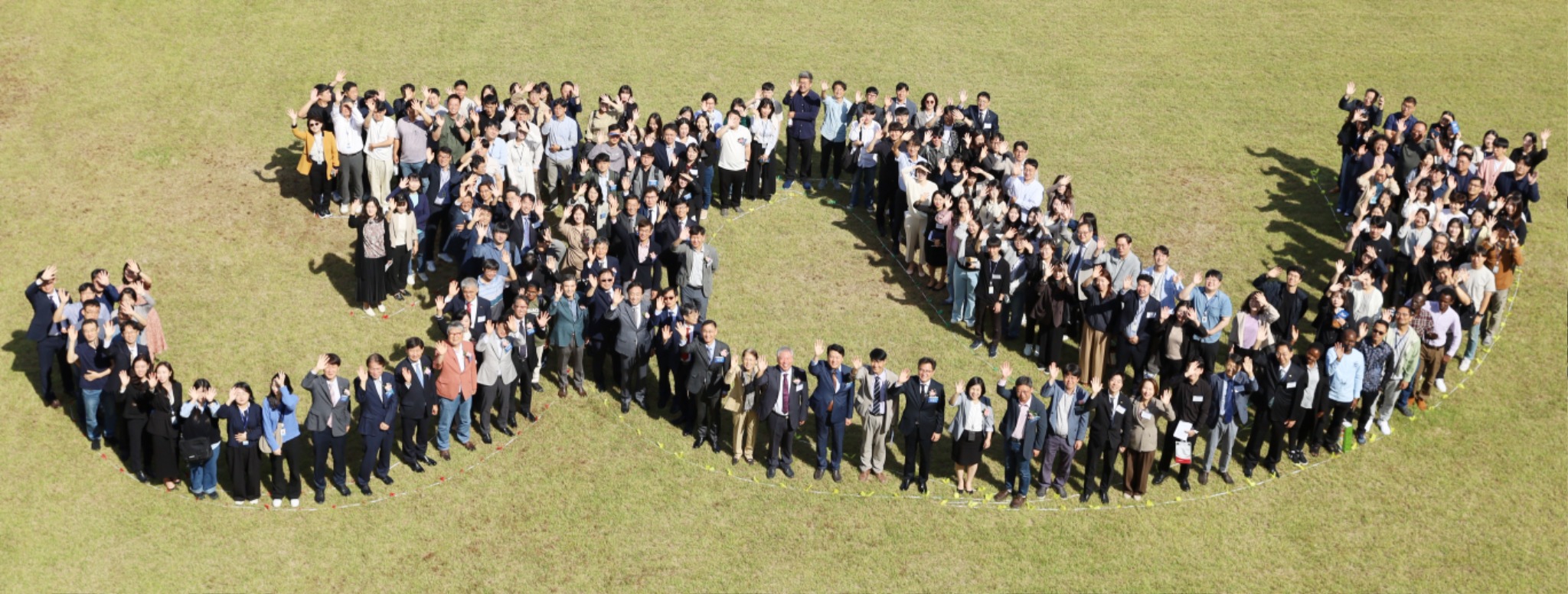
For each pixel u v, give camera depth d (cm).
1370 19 3528
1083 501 2050
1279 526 2038
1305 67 3306
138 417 1919
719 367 2038
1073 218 2334
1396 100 3161
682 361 2066
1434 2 3591
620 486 2041
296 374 2192
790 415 2011
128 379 1894
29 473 1975
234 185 2675
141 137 2812
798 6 3506
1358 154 2648
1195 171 2883
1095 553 1970
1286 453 2162
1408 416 2255
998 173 2489
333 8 3347
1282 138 3016
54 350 2050
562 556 1927
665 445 2117
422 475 2034
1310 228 2705
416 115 2486
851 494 2048
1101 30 3447
